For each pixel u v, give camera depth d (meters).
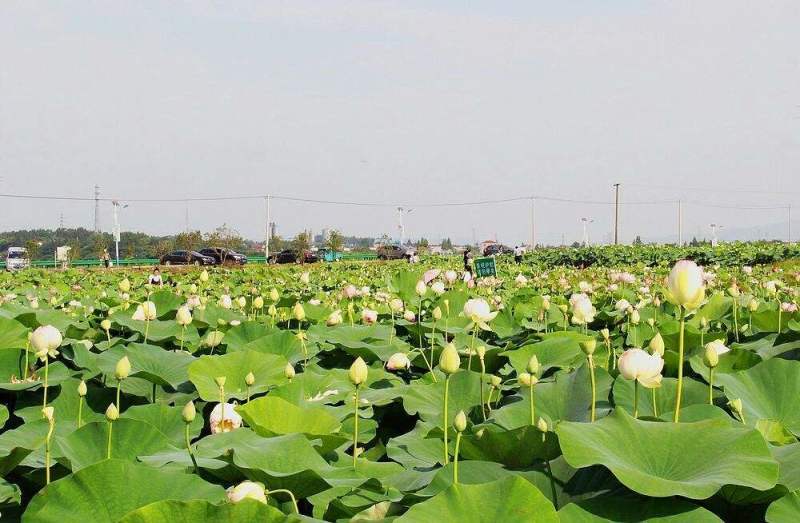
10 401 4.16
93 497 2.02
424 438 3.12
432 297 8.06
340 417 3.33
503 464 2.57
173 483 2.10
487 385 3.80
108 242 79.00
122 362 3.26
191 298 7.04
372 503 2.26
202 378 3.92
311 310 6.97
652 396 3.34
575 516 1.88
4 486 2.58
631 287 10.80
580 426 2.15
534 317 6.99
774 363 3.32
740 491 1.98
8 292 12.93
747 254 31.38
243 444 2.43
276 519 1.80
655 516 1.87
